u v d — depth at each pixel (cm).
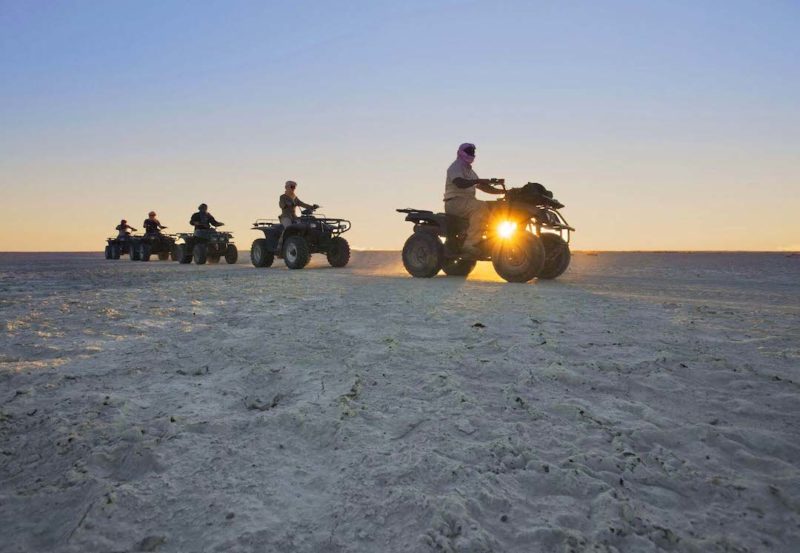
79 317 486
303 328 438
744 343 384
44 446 217
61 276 1065
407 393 279
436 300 618
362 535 159
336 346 374
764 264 3069
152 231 2339
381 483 188
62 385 289
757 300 690
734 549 156
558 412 256
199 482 189
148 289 754
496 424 239
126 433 226
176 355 353
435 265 977
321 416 246
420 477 191
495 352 357
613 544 157
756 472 201
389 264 1767
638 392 284
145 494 180
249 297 649
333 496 180
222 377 310
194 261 1908
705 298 700
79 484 187
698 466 204
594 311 537
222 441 223
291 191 1451
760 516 174
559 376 303
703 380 302
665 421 244
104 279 969
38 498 181
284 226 1439
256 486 187
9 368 316
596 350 362
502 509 174
